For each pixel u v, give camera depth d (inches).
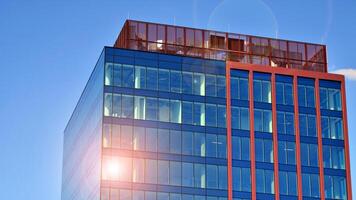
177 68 5022.1
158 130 4877.0
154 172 4798.2
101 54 5002.5
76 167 5590.6
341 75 5295.3
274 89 5157.5
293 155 5068.9
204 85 5044.3
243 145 4997.5
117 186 4722.0
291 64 5290.4
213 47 5187.0
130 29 5098.4
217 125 4990.2
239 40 5251.0
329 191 5064.0
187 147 4899.1
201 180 4862.2
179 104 4960.6
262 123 5073.8
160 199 4763.8
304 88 5221.5
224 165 4923.7
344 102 5255.9
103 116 4813.0
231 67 5123.0
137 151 4808.1
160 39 5118.1
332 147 5152.6
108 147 4773.6
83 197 5206.7
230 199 4872.0
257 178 4960.6
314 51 5359.3
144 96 4913.9
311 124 5162.4
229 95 5068.9
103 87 4867.1
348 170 5132.9
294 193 4997.5
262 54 5260.8
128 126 4835.1
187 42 5157.5
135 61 4963.1
